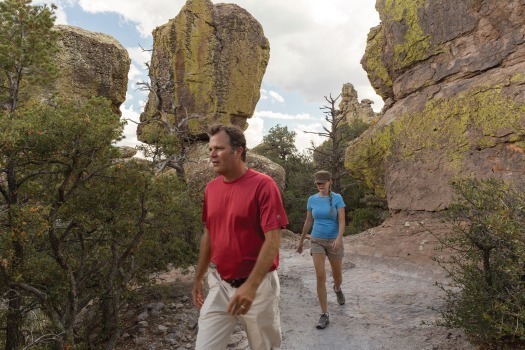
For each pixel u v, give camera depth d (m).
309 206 4.82
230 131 2.30
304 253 9.89
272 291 2.30
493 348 3.60
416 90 10.24
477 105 8.21
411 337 4.28
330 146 33.25
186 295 6.45
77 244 5.40
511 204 3.46
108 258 5.32
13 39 5.09
